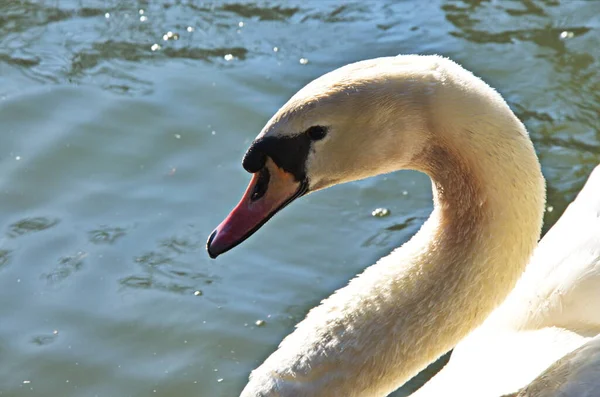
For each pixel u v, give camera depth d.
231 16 9.09
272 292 6.68
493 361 5.14
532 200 4.09
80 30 8.91
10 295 6.60
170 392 6.03
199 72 8.41
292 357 4.35
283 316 6.51
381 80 4.00
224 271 6.83
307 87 4.09
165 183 7.41
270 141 4.07
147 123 7.89
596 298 4.97
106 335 6.37
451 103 3.96
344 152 4.06
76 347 6.29
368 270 4.46
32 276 6.73
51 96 8.12
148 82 8.30
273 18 9.07
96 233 7.03
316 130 4.04
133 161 7.57
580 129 7.87
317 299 6.63
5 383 6.05
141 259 6.87
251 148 4.09
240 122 7.91
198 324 6.45
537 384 4.49
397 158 4.09
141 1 9.28
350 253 6.96
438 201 4.24
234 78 8.35
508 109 4.04
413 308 4.26
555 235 5.59
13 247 6.91
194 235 7.03
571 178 7.46
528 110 8.07
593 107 8.07
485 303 4.23
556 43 8.73
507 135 3.98
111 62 8.52
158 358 6.24
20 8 9.20
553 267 5.21
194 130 7.83
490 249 4.13
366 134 4.02
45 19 9.05
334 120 4.00
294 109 4.03
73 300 6.59
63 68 8.44
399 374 4.32
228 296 6.64
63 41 8.78
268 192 4.16
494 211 4.08
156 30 8.91
